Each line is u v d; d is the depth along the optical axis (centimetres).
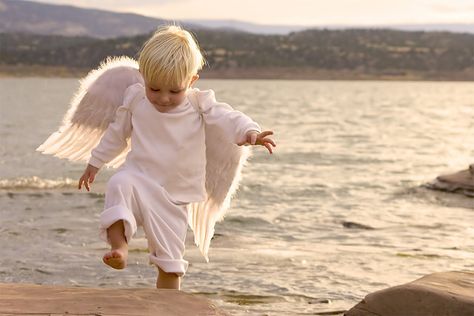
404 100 9856
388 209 1185
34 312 357
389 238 927
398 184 1516
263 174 1681
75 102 432
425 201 1287
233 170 423
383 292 459
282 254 796
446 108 7312
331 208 1189
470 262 773
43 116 4334
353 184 1515
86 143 439
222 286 650
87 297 381
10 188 1331
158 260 396
